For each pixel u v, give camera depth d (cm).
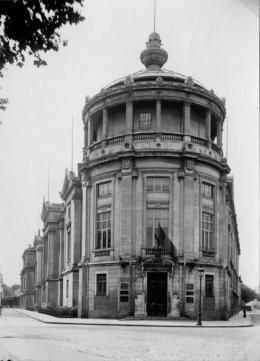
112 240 4247
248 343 2092
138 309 3991
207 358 1644
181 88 4328
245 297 11512
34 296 9456
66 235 5931
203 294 4122
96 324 3475
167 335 2520
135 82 4412
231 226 5844
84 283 4400
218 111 4628
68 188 5556
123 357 1630
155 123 4469
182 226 4147
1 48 853
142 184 4206
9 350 1712
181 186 4206
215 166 4447
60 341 2141
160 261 4025
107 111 4556
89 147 4659
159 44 5175
